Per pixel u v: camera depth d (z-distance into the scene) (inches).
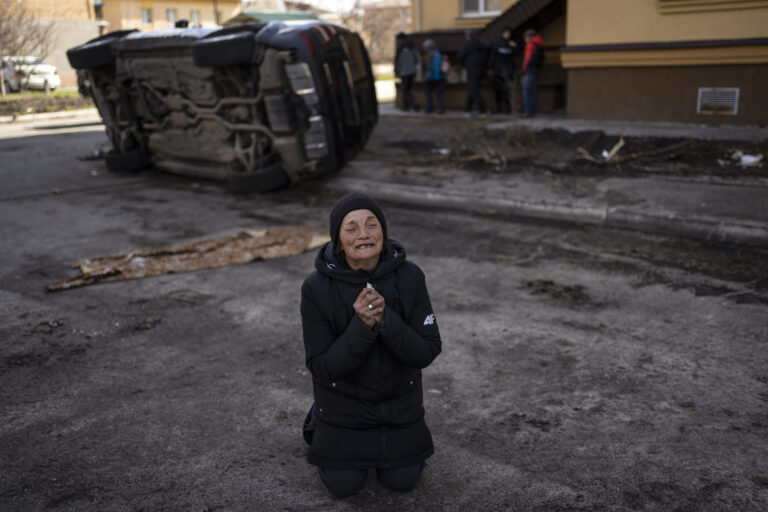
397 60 670.5
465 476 124.2
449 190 344.2
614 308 201.9
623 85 486.3
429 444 116.2
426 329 109.8
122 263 258.2
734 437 132.9
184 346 187.8
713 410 143.3
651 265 237.9
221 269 252.8
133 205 365.4
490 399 152.3
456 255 261.1
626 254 251.6
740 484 118.3
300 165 360.2
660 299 206.7
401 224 310.0
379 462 111.2
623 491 117.9
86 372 173.5
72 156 547.2
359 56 405.1
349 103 375.2
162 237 301.0
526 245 269.7
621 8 470.6
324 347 106.3
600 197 311.9
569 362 168.7
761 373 158.2
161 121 418.3
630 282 222.7
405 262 111.3
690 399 148.2
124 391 162.6
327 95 349.7
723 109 449.7
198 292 229.3
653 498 115.6
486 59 603.2
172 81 384.2
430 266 249.4
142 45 393.4
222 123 375.6
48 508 118.5
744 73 436.8
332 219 104.7
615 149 390.3
